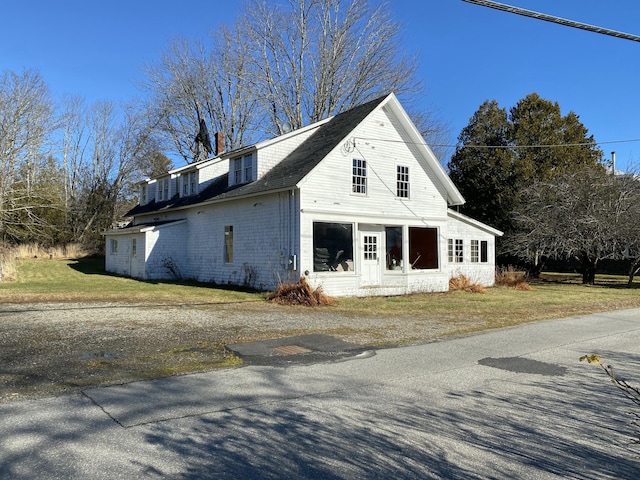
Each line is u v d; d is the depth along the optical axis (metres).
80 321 11.34
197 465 4.00
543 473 3.92
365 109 19.64
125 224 44.97
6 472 3.84
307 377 6.80
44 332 9.92
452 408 5.50
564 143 30.19
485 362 7.77
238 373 6.98
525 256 27.17
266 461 4.10
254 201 19.41
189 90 39.81
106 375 6.79
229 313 12.94
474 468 4.00
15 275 23.48
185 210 24.61
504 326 11.40
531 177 29.30
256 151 19.86
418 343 9.28
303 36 35.72
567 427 4.95
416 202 20.22
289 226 17.47
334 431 4.78
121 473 3.85
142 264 23.80
